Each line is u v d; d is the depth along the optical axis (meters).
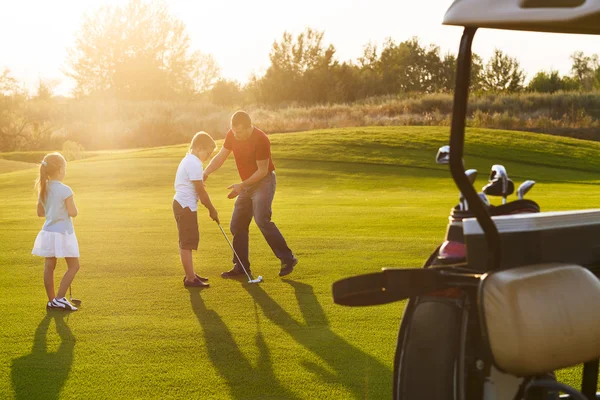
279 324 5.81
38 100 65.44
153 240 10.91
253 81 70.88
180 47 75.81
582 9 2.40
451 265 2.82
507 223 2.78
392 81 70.88
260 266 8.50
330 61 69.00
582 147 33.12
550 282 2.61
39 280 7.86
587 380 3.10
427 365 2.74
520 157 29.97
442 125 44.31
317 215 14.01
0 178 25.59
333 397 4.13
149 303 6.64
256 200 7.67
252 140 7.57
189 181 7.30
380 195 19.95
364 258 8.91
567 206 15.37
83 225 12.88
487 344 2.51
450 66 74.31
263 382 4.41
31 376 4.59
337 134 34.66
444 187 22.11
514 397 2.77
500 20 2.50
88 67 73.56
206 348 5.16
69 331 5.68
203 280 7.59
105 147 51.66
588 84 61.94
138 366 4.77
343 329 5.62
